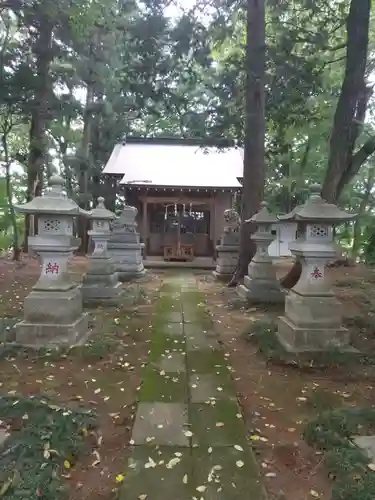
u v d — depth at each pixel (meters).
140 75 10.47
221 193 20.19
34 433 3.25
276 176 24.48
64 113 16.12
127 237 13.60
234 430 3.58
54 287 5.81
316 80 10.67
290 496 2.79
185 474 2.94
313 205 5.69
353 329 6.82
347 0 10.63
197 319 7.73
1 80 12.76
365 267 15.18
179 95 11.16
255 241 9.55
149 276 14.23
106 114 21.52
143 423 3.67
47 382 4.64
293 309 5.81
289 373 5.06
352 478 2.83
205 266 17.64
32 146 15.41
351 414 3.70
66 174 22.69
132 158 21.88
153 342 6.18
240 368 5.24
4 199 16.06
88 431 3.58
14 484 2.64
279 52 10.43
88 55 17.62
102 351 5.56
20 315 7.53
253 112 10.73
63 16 11.88
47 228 5.83
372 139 8.98
